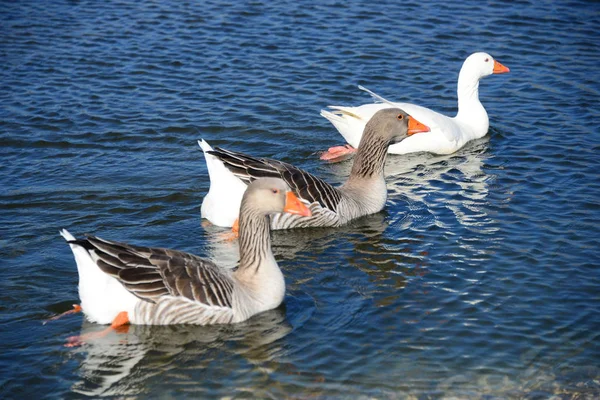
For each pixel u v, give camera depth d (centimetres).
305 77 1998
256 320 1061
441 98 1911
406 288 1145
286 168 1344
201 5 2491
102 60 2080
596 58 2111
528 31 2289
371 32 2281
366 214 1414
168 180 1500
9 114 1764
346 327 1047
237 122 1761
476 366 971
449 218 1377
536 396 924
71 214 1359
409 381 942
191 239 1291
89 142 1653
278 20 2364
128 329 1027
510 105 1891
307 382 936
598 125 1756
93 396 907
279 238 1327
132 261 1015
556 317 1070
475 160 1639
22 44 2167
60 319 1050
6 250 1230
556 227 1323
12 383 926
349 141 1669
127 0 2550
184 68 2041
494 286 1148
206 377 943
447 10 2452
